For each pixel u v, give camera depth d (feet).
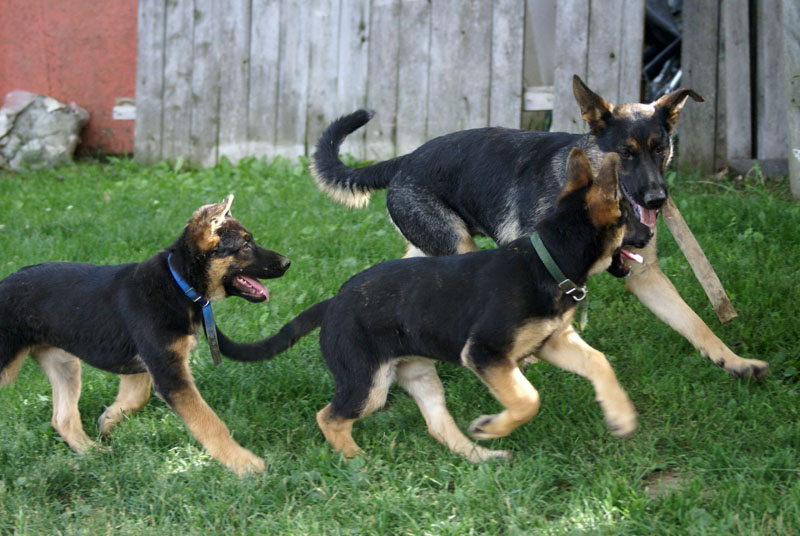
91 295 13.46
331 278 20.70
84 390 15.79
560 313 12.61
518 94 29.60
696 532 10.27
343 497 11.86
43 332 13.53
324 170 18.89
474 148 16.57
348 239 23.47
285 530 10.95
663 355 15.88
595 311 17.97
